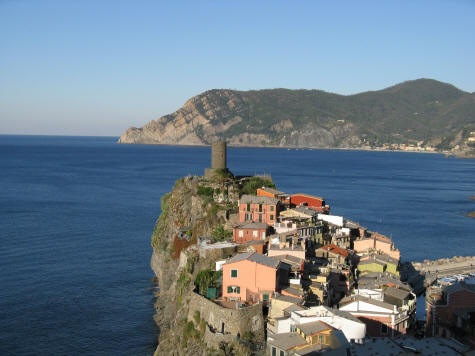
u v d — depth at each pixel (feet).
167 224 478.59
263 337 255.91
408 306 281.74
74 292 415.64
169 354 287.07
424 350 188.65
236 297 279.28
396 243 624.59
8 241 570.05
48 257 510.99
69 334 341.21
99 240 589.32
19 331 342.64
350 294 310.04
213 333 255.70
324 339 204.33
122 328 352.49
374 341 197.88
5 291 409.90
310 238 382.42
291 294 267.80
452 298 257.34
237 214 427.74
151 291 425.28
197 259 346.54
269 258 290.35
